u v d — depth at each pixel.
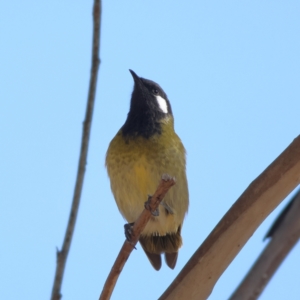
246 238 9.02
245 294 6.50
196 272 9.06
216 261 9.04
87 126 8.07
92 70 8.26
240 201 9.02
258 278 6.51
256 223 9.00
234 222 8.98
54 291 7.40
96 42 8.34
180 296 9.10
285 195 8.98
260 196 8.95
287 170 8.90
